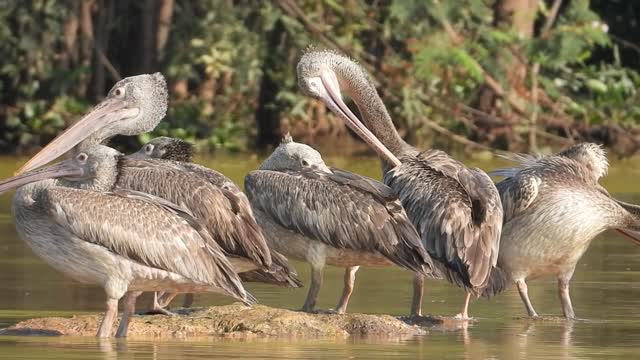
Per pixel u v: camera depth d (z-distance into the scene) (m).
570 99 35.12
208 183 14.72
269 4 33.59
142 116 16.34
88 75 34.72
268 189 15.33
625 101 35.28
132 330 13.43
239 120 34.44
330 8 34.12
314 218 15.04
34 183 13.79
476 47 33.75
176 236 13.58
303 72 17.45
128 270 13.44
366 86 17.45
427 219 14.86
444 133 33.97
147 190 14.65
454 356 12.32
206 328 13.59
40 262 18.64
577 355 12.43
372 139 16.94
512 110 34.12
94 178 13.94
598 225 15.30
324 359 12.05
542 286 17.55
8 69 33.97
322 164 15.68
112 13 35.03
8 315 14.62
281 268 14.88
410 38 33.72
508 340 13.33
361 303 15.80
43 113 34.31
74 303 15.46
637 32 39.00
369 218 14.94
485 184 15.05
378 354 12.38
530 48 33.81
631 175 29.47
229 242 14.57
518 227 15.26
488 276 14.61
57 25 34.16
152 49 34.28
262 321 13.58
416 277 14.95
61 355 12.09
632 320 14.72
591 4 38.44
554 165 15.49
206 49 33.62
